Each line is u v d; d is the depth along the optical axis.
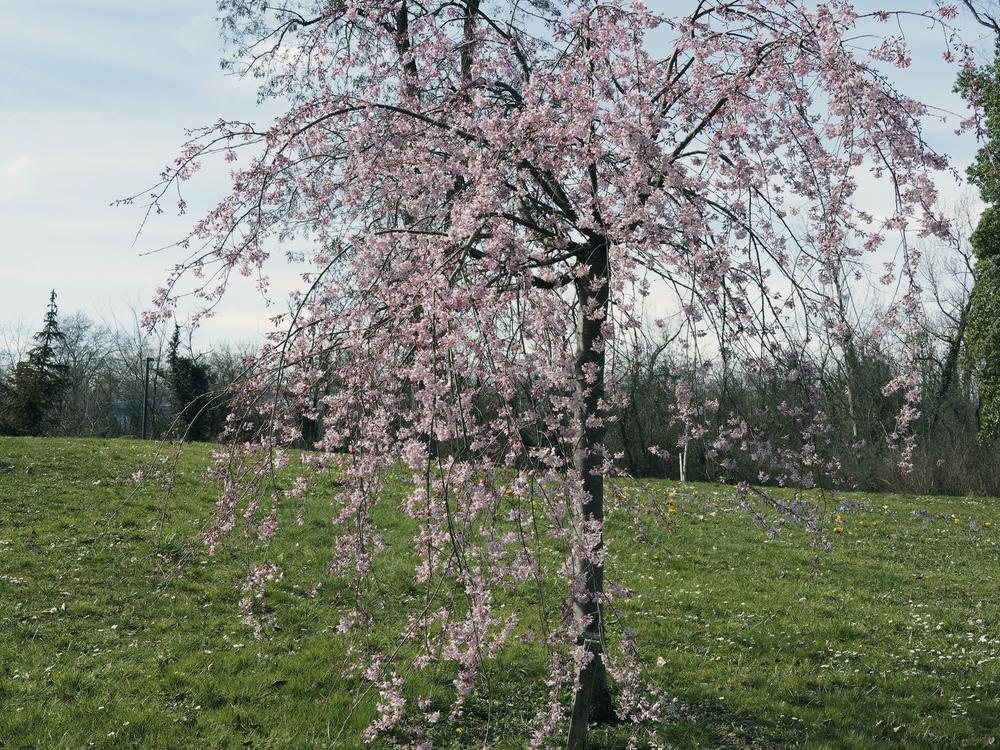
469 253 5.37
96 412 50.38
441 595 8.62
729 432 5.33
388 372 5.44
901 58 5.27
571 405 4.71
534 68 6.88
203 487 14.46
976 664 8.66
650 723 6.90
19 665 7.70
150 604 9.58
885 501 19.95
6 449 16.19
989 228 22.44
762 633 9.38
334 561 5.90
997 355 23.20
